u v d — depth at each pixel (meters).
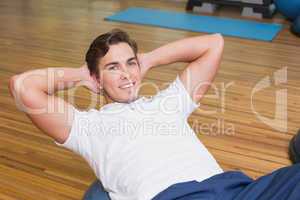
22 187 2.04
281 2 4.68
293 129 2.60
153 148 1.36
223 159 2.29
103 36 1.48
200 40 1.61
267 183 1.27
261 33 4.40
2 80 3.19
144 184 1.28
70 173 2.15
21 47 3.90
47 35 4.23
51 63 3.54
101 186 1.60
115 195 1.37
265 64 3.62
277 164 2.26
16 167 2.19
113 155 1.37
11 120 2.63
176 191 1.23
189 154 1.37
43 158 2.27
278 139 2.50
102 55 1.46
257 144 2.45
